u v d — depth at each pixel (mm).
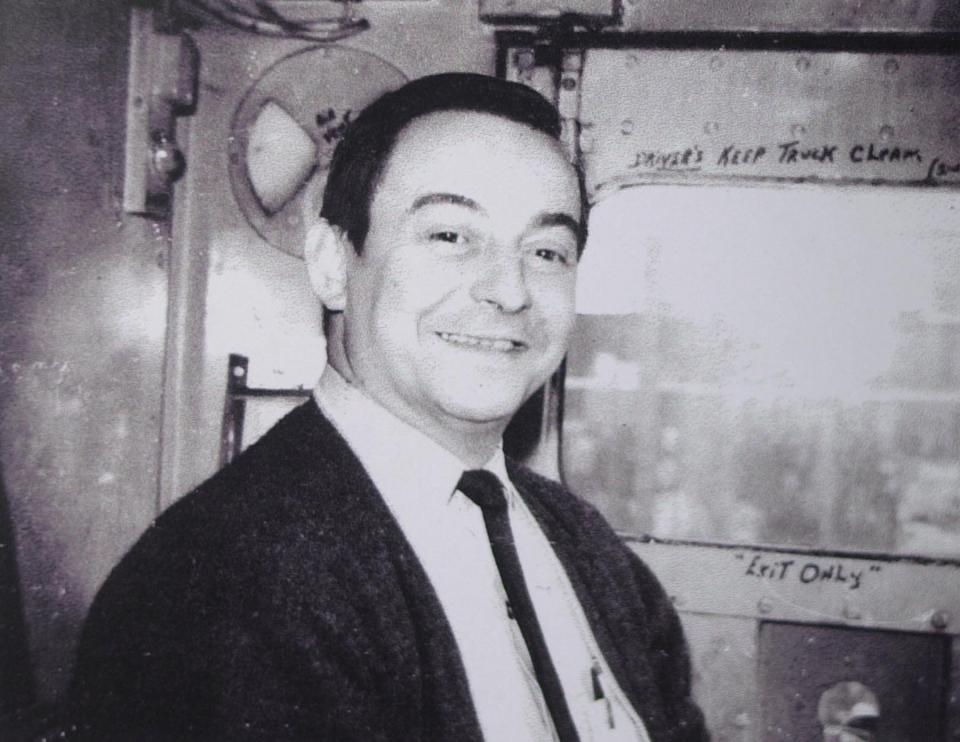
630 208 1270
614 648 1097
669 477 1266
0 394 1324
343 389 1050
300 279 1315
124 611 971
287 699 866
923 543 1228
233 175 1325
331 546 933
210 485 1021
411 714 895
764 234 1250
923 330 1227
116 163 1327
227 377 1324
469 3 1286
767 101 1246
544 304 1024
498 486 1049
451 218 994
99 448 1334
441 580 990
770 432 1252
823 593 1245
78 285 1333
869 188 1234
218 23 1320
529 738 954
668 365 1265
